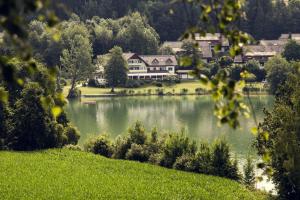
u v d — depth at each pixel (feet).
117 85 574.97
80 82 590.96
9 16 20.56
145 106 458.91
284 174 163.43
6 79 23.61
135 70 646.33
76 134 276.62
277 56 509.76
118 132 333.01
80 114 416.46
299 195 167.02
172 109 435.94
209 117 386.11
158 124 360.28
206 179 195.83
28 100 255.50
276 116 176.65
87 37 633.20
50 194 168.14
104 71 578.25
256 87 522.88
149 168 211.61
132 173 204.33
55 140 260.83
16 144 256.32
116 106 461.37
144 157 230.27
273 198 173.88
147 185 183.83
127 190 176.65
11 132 255.29
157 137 238.07
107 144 244.83
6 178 188.03
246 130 318.65
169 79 604.49
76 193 170.81
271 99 473.26
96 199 165.27
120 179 192.13
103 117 399.03
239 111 29.86
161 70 650.84
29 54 22.41
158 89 546.26
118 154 236.63
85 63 533.96
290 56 583.99
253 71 568.00
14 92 265.95
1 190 170.40
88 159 227.20
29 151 247.70
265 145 176.55
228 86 29.30
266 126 180.96
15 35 21.44
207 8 29.14
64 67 531.50
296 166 157.28
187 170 210.38
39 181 185.26
